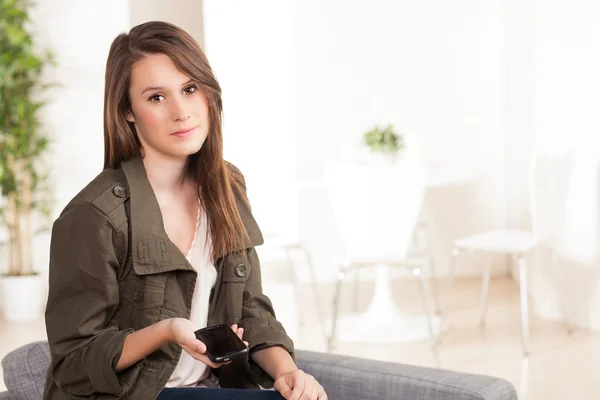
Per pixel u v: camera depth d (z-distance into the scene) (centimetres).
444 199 673
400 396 175
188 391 163
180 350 162
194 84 164
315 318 575
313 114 660
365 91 662
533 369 438
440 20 659
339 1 656
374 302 546
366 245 475
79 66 623
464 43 659
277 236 558
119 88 164
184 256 164
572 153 498
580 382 413
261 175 609
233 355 148
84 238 157
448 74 661
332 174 473
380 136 557
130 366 156
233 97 609
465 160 666
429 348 489
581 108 505
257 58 616
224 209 172
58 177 627
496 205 669
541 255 554
